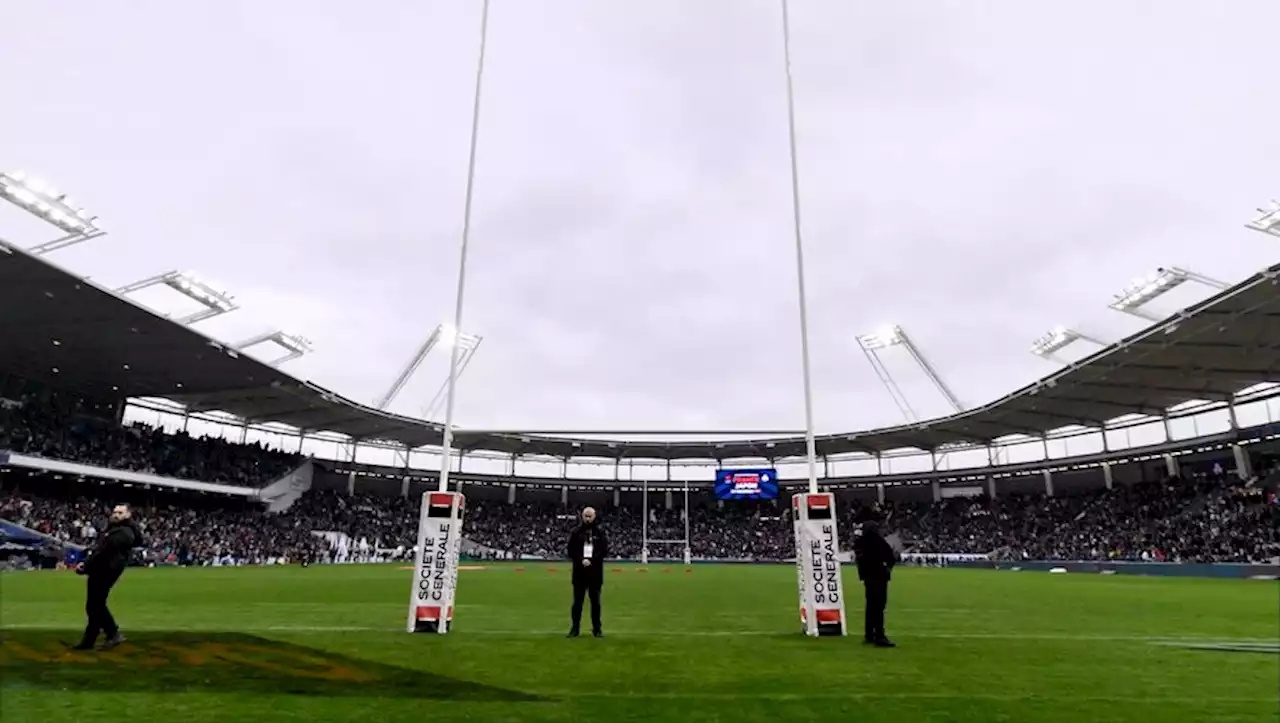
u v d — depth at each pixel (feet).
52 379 126.82
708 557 197.36
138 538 25.93
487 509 206.18
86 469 114.62
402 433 180.96
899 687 19.98
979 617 41.34
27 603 44.14
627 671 21.91
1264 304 86.89
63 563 94.84
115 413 142.00
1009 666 23.35
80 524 112.27
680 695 18.80
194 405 153.69
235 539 135.85
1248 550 114.52
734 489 173.88
